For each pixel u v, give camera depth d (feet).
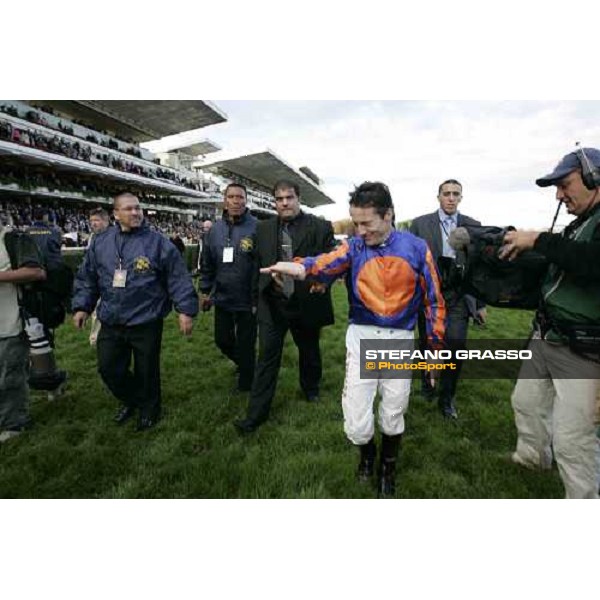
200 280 11.62
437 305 6.34
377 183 6.02
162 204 90.02
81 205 69.97
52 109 74.18
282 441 8.22
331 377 11.95
